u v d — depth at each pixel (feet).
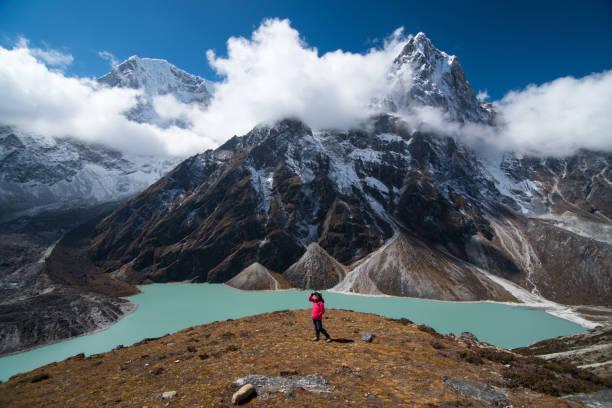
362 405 65.46
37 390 93.30
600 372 173.78
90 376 98.17
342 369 81.66
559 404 68.90
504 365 91.15
